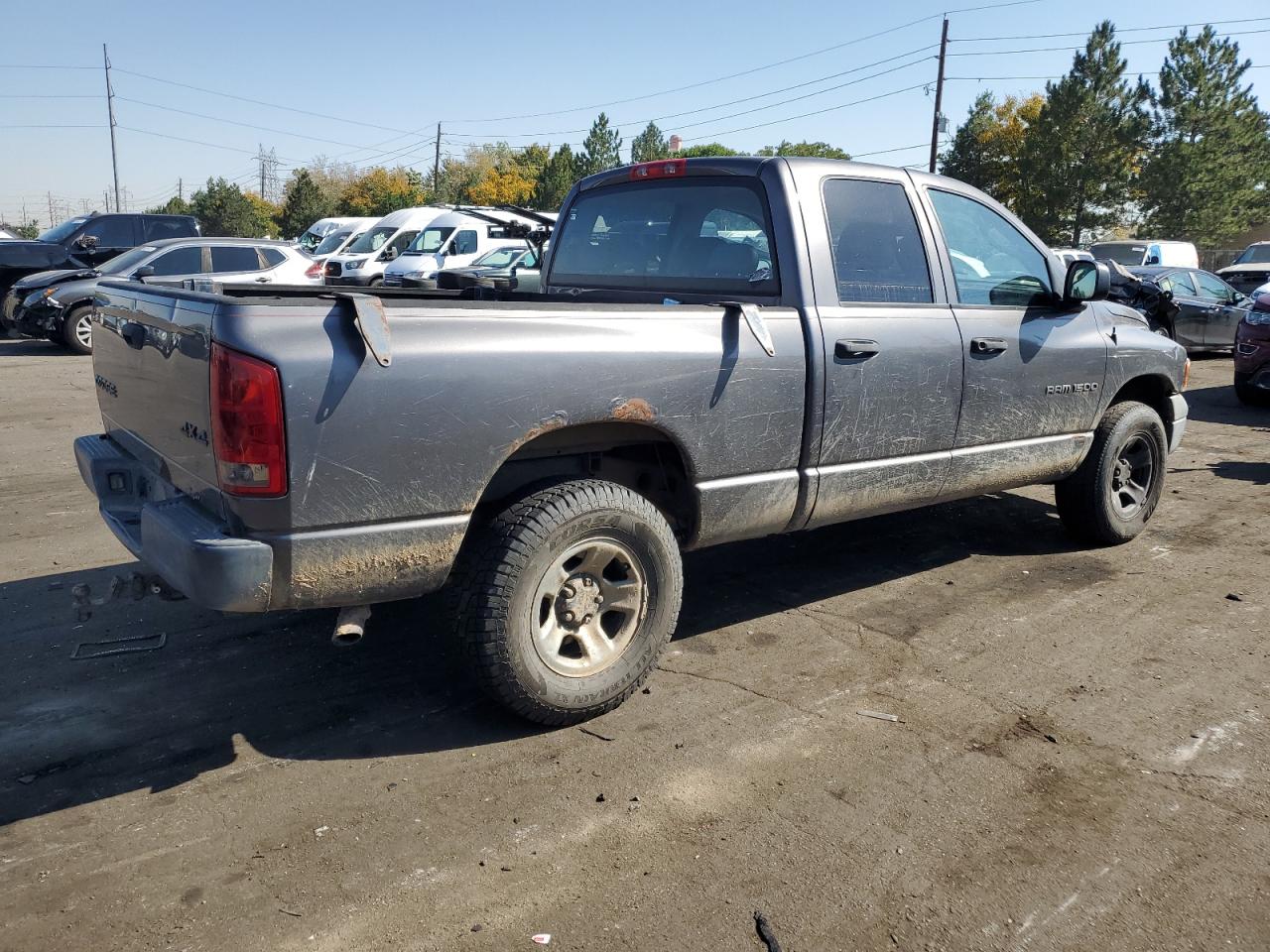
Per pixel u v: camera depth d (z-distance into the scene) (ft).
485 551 10.62
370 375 9.53
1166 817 9.92
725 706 12.17
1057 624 14.84
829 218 13.51
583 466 12.53
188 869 8.93
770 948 8.05
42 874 8.83
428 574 10.29
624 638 11.71
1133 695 12.53
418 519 10.07
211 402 9.27
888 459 14.05
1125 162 167.73
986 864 9.15
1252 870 9.11
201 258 48.11
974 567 17.40
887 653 13.79
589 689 11.37
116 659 13.21
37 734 11.28
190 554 9.34
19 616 14.65
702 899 8.62
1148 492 18.71
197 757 10.84
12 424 30.07
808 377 12.82
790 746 11.22
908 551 18.28
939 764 10.86
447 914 8.39
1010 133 200.75
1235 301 52.26
